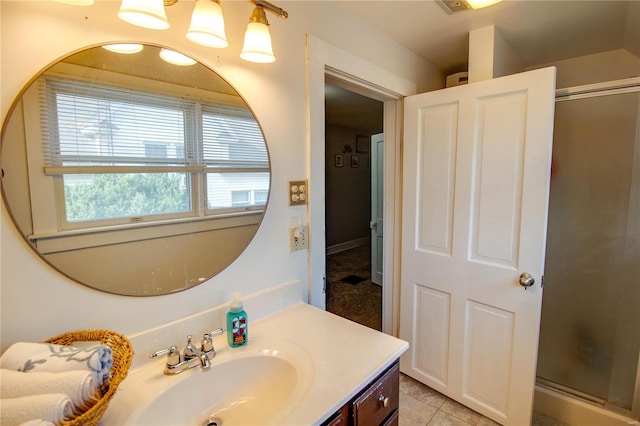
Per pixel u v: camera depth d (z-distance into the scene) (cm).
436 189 182
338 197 577
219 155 109
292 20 129
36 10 74
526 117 149
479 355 172
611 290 166
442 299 184
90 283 84
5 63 70
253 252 122
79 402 62
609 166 163
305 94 136
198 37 87
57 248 79
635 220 158
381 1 144
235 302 105
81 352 68
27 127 73
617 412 161
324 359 97
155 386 86
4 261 72
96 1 82
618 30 175
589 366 174
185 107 100
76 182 81
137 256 92
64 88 78
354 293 365
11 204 72
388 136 213
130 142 89
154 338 96
